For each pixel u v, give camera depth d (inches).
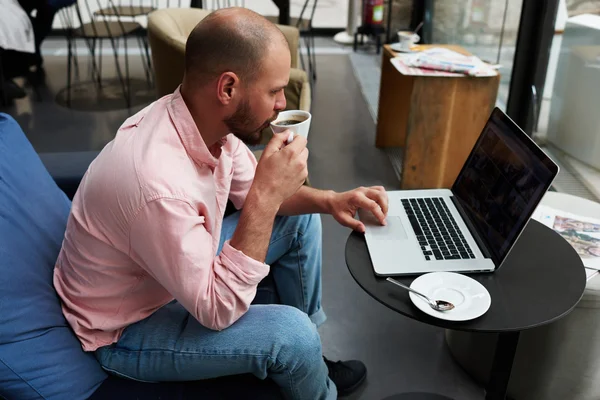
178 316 44.8
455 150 101.7
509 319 38.5
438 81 96.4
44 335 39.4
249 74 38.5
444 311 38.5
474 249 46.4
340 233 92.8
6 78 171.8
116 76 178.1
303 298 57.3
